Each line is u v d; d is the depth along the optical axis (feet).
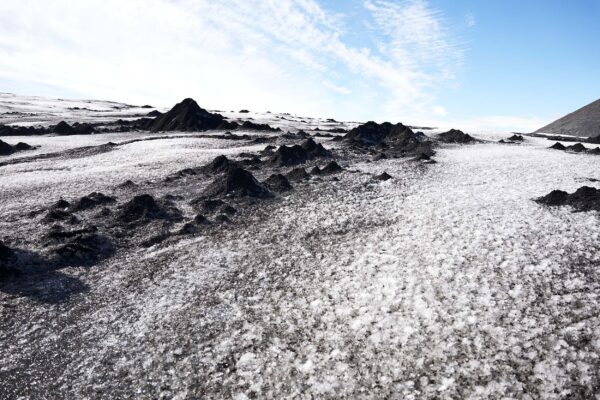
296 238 67.00
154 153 136.98
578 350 34.30
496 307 41.60
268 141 164.35
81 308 48.03
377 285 49.08
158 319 45.78
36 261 57.21
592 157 123.44
